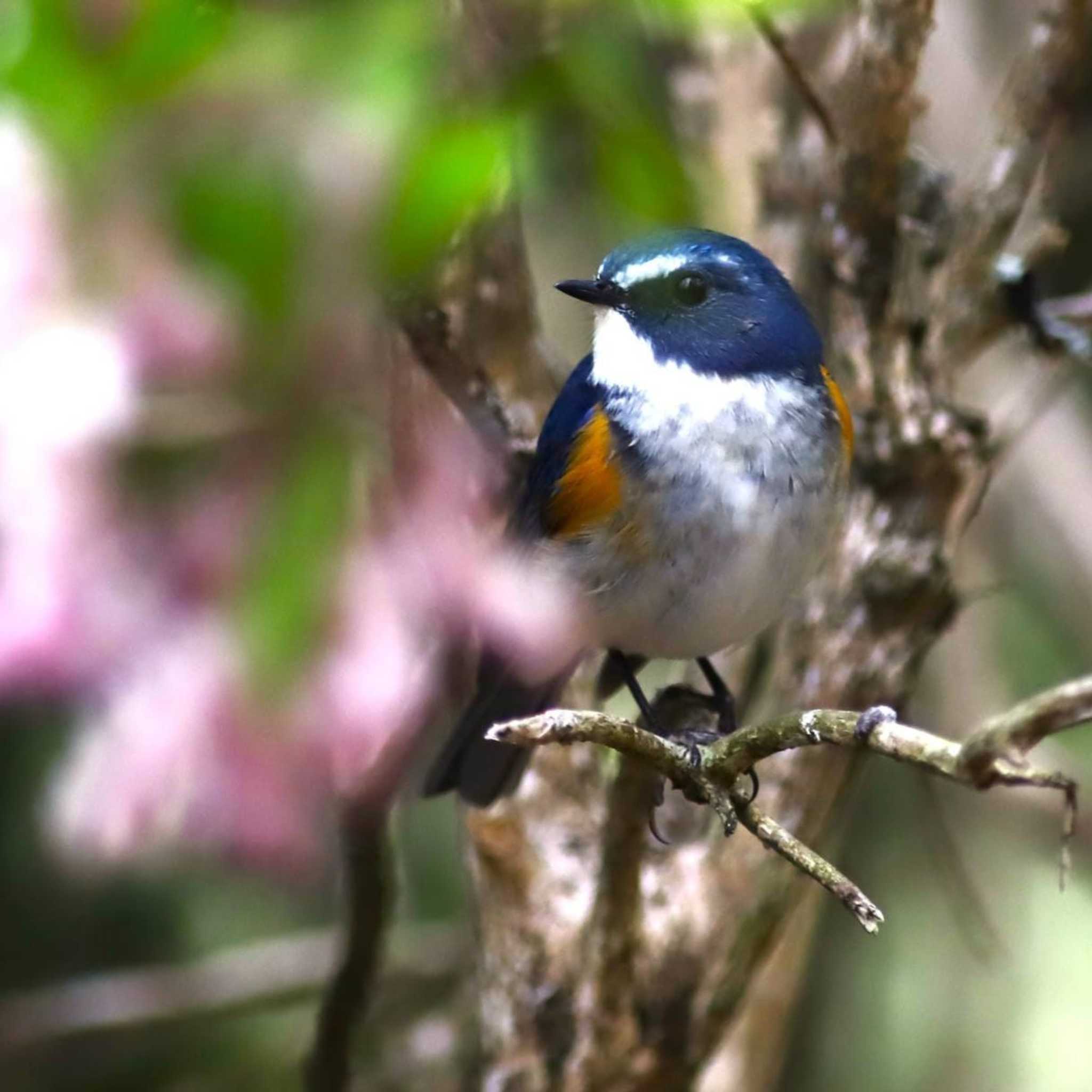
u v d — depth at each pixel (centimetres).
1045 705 406
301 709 266
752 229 827
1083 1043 1065
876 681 695
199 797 262
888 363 706
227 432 280
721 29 704
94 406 266
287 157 298
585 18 405
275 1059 986
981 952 895
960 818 1070
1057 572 1085
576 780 736
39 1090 941
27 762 796
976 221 721
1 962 893
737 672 811
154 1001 898
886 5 661
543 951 709
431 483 310
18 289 270
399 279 326
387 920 682
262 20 318
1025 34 985
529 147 396
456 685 517
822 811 699
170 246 286
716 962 692
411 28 324
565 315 994
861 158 688
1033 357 782
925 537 698
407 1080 892
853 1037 1051
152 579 267
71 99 293
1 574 260
